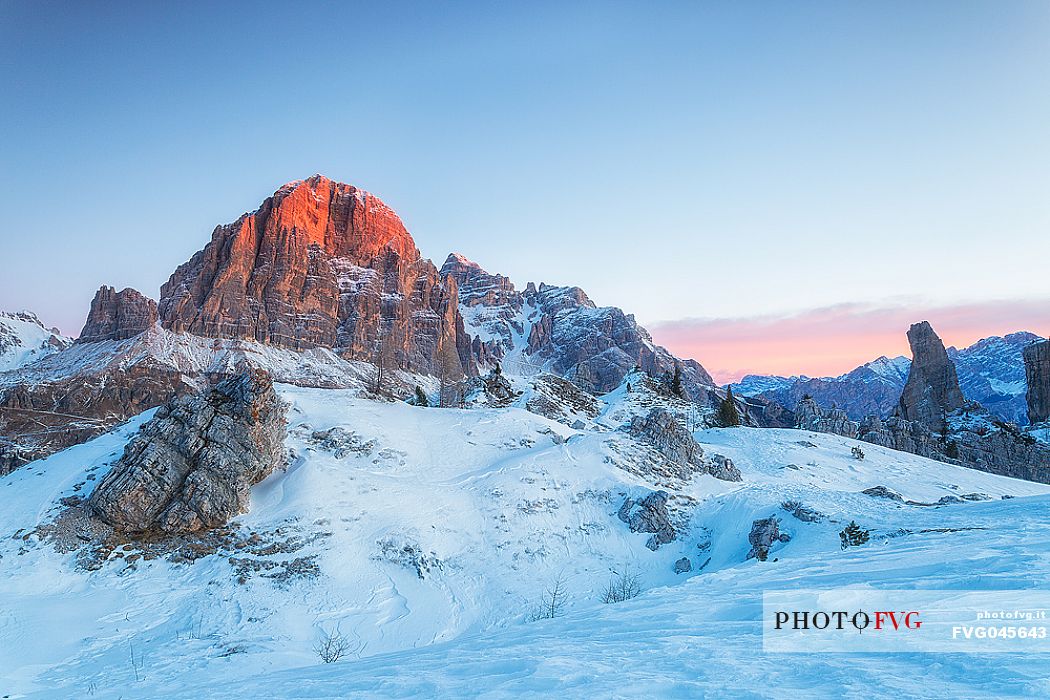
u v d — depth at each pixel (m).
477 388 133.75
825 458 96.44
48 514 52.00
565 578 52.28
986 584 14.77
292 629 40.12
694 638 12.45
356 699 10.29
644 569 55.72
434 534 55.22
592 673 9.74
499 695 8.99
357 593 46.06
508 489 64.56
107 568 47.78
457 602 46.81
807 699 7.28
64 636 37.88
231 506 54.66
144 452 55.22
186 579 47.00
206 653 35.47
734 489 76.81
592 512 63.72
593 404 128.00
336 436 72.75
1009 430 139.12
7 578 45.00
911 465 98.62
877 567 19.92
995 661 8.26
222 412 60.34
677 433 83.12
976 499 73.25
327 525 54.06
